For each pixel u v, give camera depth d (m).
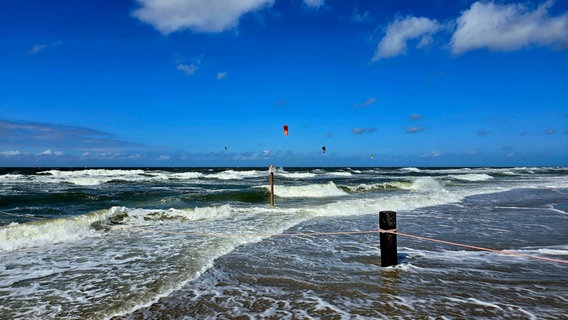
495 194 20.97
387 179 38.00
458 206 15.17
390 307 4.55
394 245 6.35
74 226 9.25
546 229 9.88
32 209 13.34
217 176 38.69
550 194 20.94
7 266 6.30
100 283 5.40
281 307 4.57
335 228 10.25
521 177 45.50
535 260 6.75
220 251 7.46
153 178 34.53
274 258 6.98
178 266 6.30
